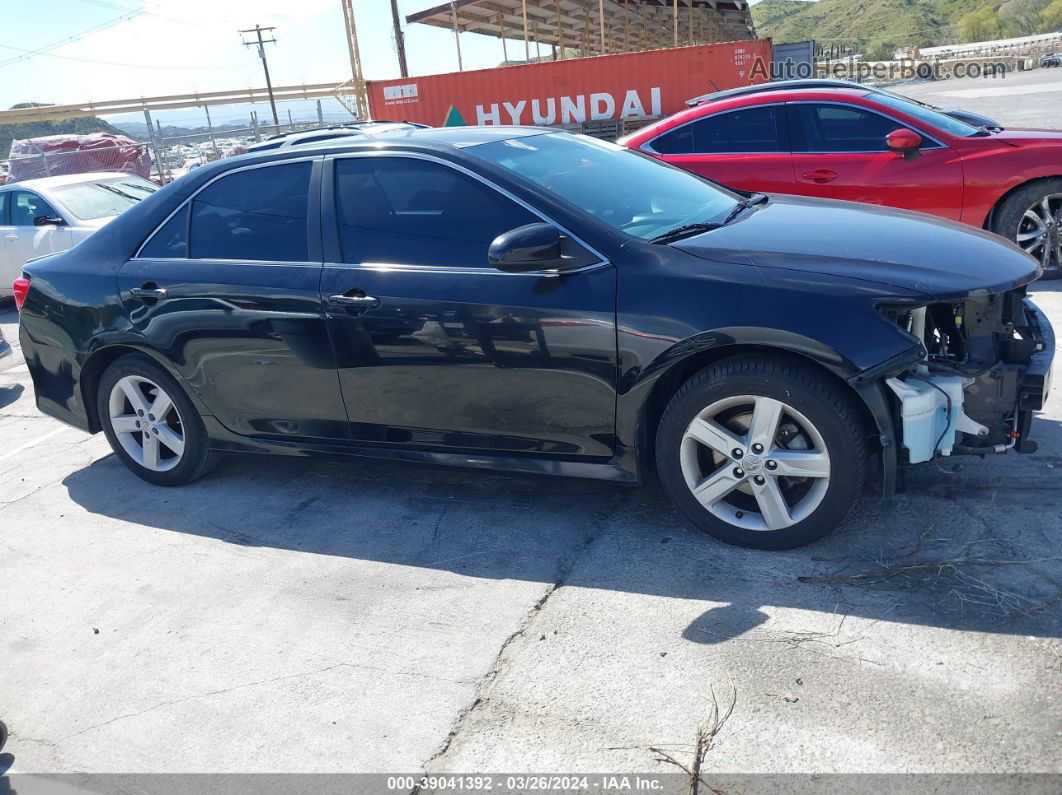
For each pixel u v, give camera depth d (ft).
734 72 54.60
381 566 12.00
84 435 19.39
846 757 7.63
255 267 13.56
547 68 58.29
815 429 10.31
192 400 14.70
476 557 11.91
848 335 9.91
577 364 11.29
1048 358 10.64
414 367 12.40
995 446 10.70
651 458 11.92
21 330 16.19
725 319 10.37
